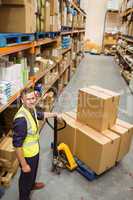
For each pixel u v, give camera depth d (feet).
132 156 9.25
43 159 8.57
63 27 15.23
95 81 21.59
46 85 11.61
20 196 6.15
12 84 6.43
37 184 7.07
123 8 33.83
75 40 24.97
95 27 46.55
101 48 46.93
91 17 45.70
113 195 7.02
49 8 10.20
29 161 5.61
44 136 10.23
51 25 11.05
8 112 7.82
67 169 8.03
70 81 20.94
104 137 7.39
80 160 8.13
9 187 6.93
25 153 5.47
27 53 8.51
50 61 12.21
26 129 5.15
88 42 46.26
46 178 7.55
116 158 8.07
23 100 5.40
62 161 8.02
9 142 7.25
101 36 47.24
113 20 45.16
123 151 8.27
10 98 6.33
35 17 7.95
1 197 6.55
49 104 12.53
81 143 7.83
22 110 5.27
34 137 5.56
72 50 22.30
